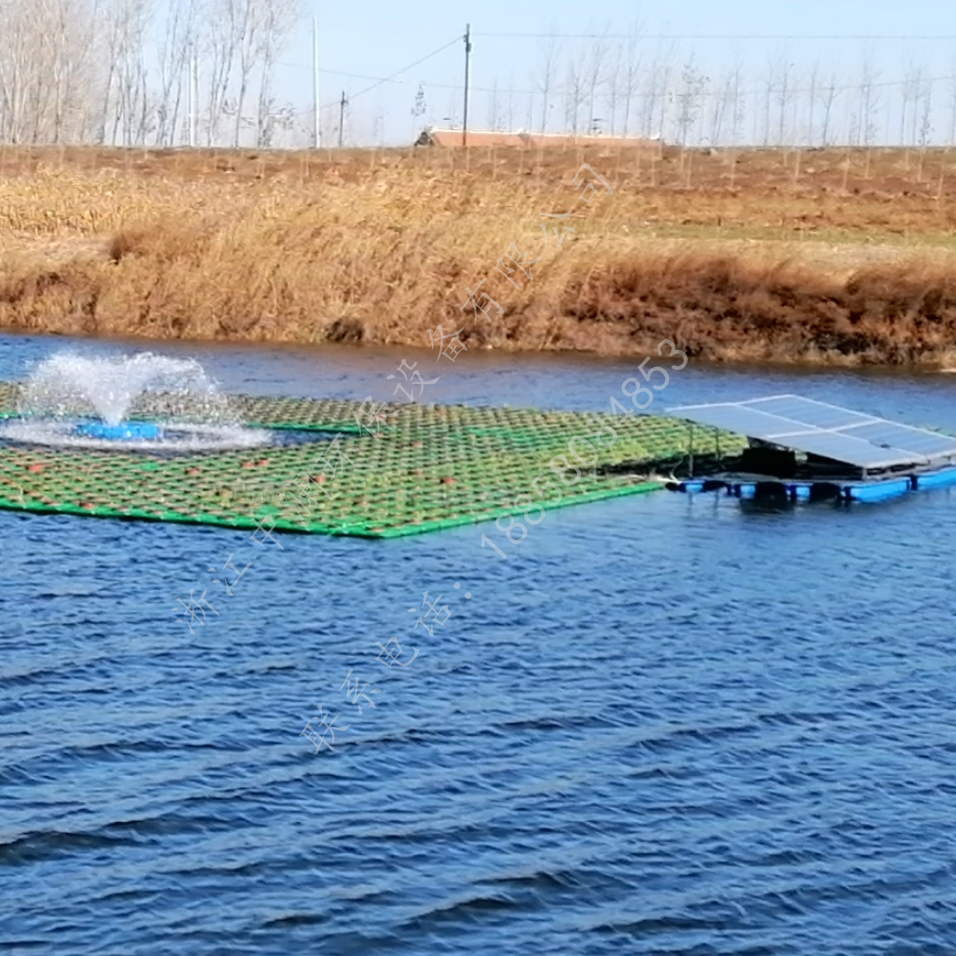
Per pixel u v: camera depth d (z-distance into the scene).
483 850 11.19
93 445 23.30
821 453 21.47
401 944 10.05
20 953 9.80
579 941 10.15
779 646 15.38
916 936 10.30
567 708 13.64
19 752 12.42
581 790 12.11
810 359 34.53
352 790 12.01
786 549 18.78
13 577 16.67
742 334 35.06
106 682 13.90
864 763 12.74
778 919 10.46
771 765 12.66
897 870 11.09
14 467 21.47
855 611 16.52
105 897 10.45
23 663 14.24
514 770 12.42
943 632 15.94
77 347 34.03
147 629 15.25
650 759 12.70
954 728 13.50
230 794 11.87
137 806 11.63
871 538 19.39
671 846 11.31
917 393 30.86
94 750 12.52
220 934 10.08
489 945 10.08
